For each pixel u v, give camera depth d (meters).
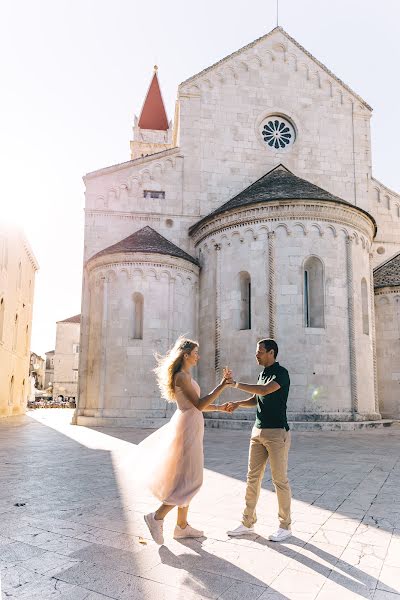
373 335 24.03
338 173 29.23
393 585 4.61
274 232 22.16
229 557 5.30
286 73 29.62
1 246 31.28
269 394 6.14
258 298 22.06
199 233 25.84
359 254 23.20
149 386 22.97
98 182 27.39
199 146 28.25
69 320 74.56
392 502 7.84
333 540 5.91
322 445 15.13
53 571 4.86
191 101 28.55
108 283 24.08
